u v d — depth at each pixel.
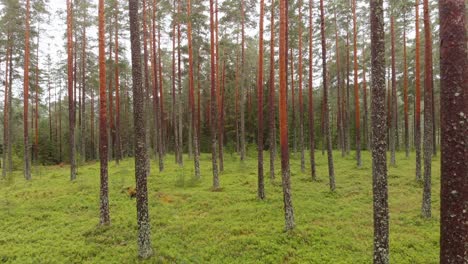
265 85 36.66
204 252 8.61
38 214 12.33
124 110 42.06
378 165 6.76
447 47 4.17
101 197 10.76
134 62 8.79
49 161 40.34
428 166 11.40
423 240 9.21
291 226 9.99
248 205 12.98
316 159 28.06
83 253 8.59
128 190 15.42
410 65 27.08
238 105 36.62
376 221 6.79
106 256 8.45
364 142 39.50
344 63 28.23
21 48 21.83
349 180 18.05
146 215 8.51
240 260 8.12
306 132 41.09
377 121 6.79
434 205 12.88
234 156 29.89
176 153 26.91
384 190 6.74
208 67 28.83
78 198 14.48
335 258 8.13
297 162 26.42
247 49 30.06
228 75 32.34
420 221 10.91
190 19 16.62
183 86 36.97
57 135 44.84
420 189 15.61
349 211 12.16
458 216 4.04
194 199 14.09
